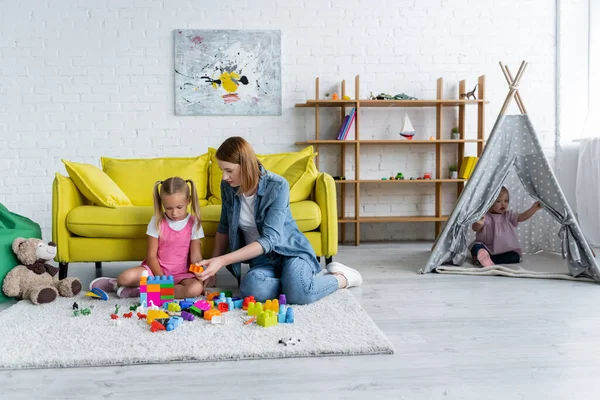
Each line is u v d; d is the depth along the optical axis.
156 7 4.59
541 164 3.22
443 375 1.66
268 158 3.52
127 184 3.45
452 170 4.73
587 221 4.41
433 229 4.91
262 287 2.41
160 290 2.38
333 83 4.73
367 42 4.74
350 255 4.01
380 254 4.05
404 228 4.92
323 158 4.80
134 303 2.49
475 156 4.73
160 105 4.63
